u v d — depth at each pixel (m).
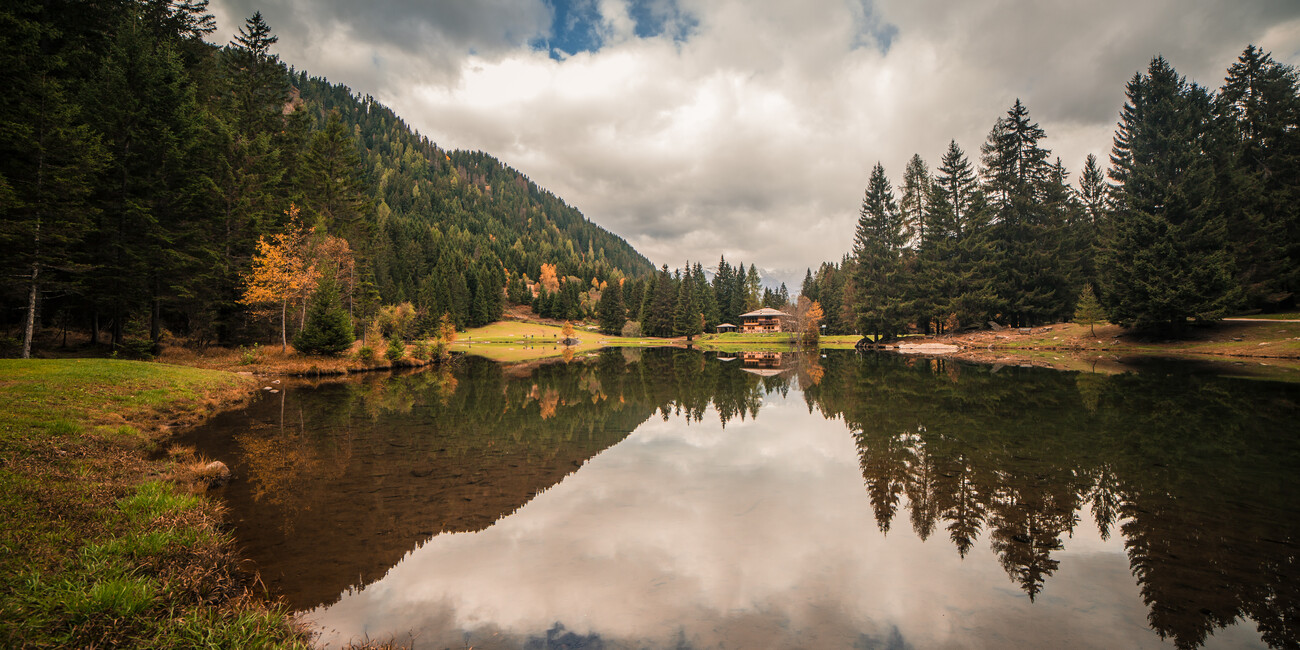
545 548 6.79
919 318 55.12
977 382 24.47
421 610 5.11
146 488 7.18
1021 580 5.83
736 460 11.69
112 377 14.61
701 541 7.08
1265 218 36.59
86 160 20.44
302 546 6.65
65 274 23.83
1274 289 36.56
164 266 25.17
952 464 10.87
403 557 6.42
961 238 53.03
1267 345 31.06
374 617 4.95
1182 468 10.06
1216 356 32.22
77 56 24.92
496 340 88.75
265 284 30.28
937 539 7.08
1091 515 7.76
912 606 5.25
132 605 3.99
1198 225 35.22
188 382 17.19
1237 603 5.20
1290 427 13.41
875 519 7.91
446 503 8.55
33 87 19.56
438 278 94.62
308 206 39.91
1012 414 16.23
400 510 8.13
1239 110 39.25
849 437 13.91
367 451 11.97
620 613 5.10
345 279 38.44
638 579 5.90
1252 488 8.83
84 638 3.58
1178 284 33.75
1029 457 11.20
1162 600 5.28
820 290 104.06
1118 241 37.97
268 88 44.28
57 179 19.52
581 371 36.53
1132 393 19.34
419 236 119.94
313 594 5.40
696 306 105.88
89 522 5.60
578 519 7.91
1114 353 37.41
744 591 5.61
